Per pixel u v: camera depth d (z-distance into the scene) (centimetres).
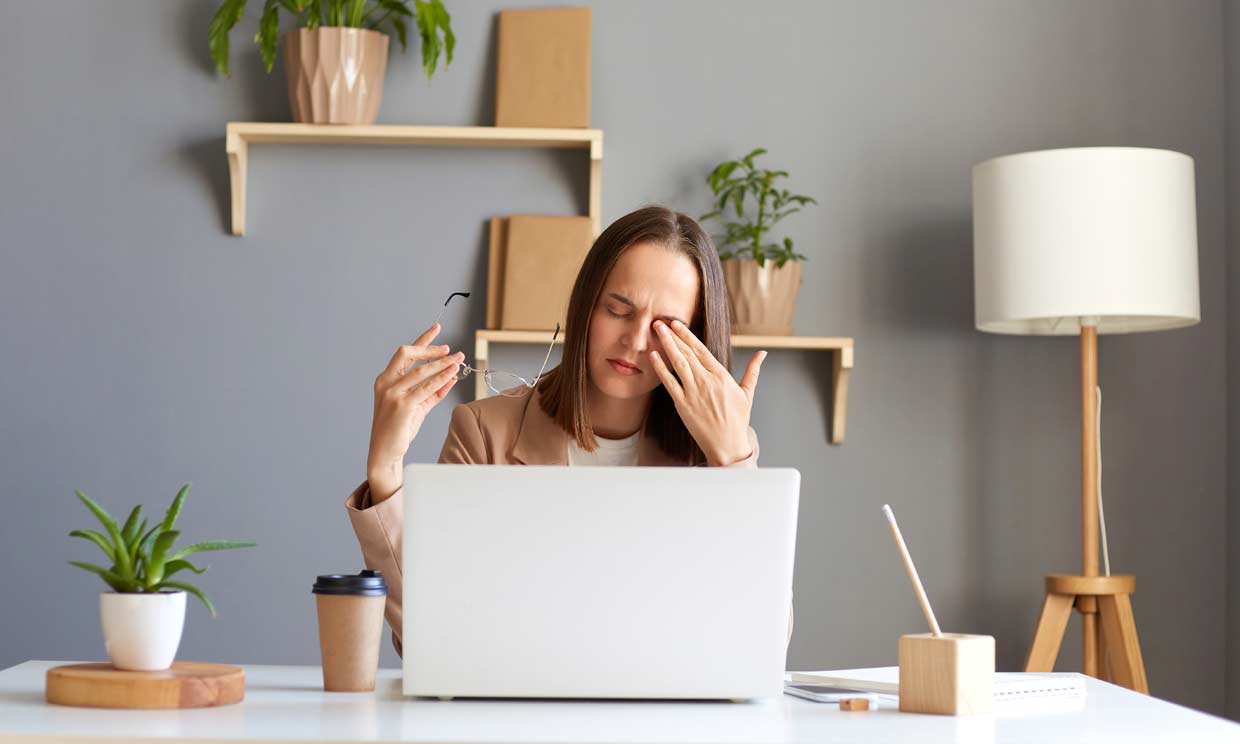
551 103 302
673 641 124
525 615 123
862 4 316
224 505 302
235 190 300
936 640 125
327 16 301
